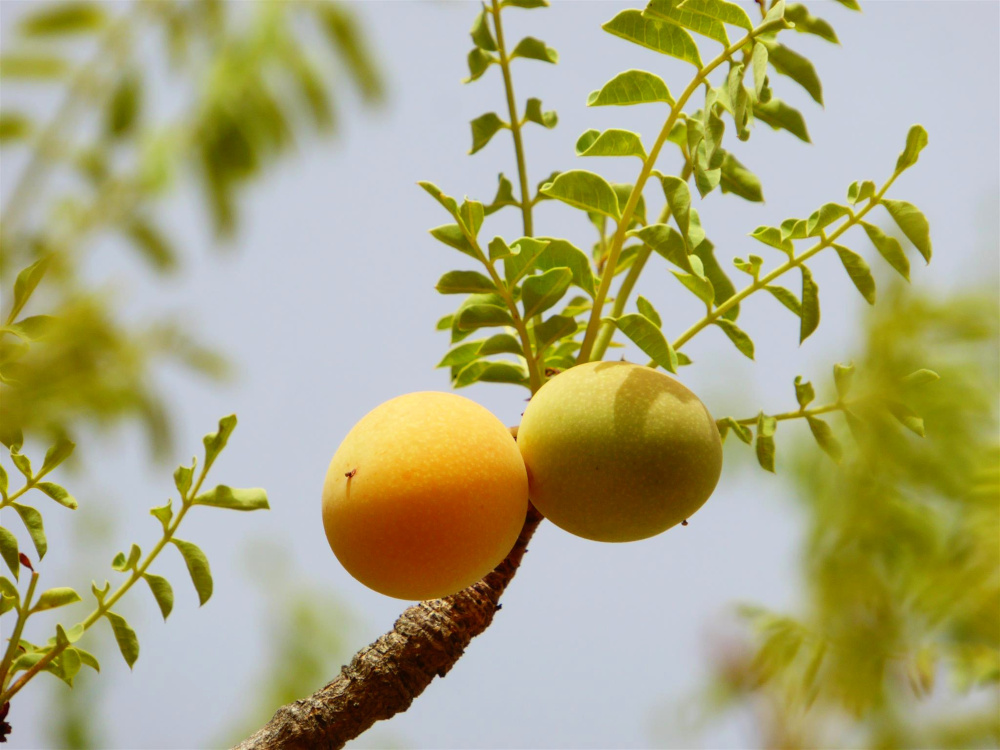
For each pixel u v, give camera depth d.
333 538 0.90
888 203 0.91
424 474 0.89
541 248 0.91
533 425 0.90
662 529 0.90
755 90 0.89
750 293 0.92
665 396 0.90
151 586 0.91
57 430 0.90
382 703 0.91
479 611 0.92
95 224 0.92
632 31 0.90
